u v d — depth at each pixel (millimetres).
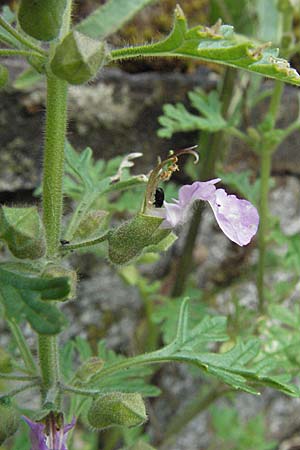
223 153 224
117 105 214
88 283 227
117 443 254
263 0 209
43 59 137
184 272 226
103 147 217
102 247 151
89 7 214
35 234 132
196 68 226
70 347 182
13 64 203
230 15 214
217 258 246
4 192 211
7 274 124
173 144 224
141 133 220
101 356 188
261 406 275
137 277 214
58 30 133
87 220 152
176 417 237
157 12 221
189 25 224
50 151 142
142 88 216
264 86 235
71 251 150
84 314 230
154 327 222
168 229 144
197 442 267
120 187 157
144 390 173
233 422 253
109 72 213
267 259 236
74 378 155
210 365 150
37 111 207
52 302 131
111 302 232
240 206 144
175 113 203
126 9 188
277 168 245
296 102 237
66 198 208
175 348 155
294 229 261
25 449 174
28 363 155
